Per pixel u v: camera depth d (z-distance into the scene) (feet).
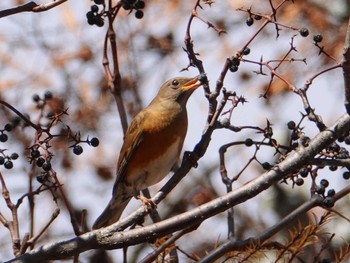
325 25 45.93
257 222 49.21
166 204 48.21
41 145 26.81
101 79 47.39
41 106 34.88
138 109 46.55
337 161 27.43
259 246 27.76
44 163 26.76
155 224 27.35
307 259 31.86
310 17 46.14
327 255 31.86
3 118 38.34
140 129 37.09
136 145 37.09
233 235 29.58
